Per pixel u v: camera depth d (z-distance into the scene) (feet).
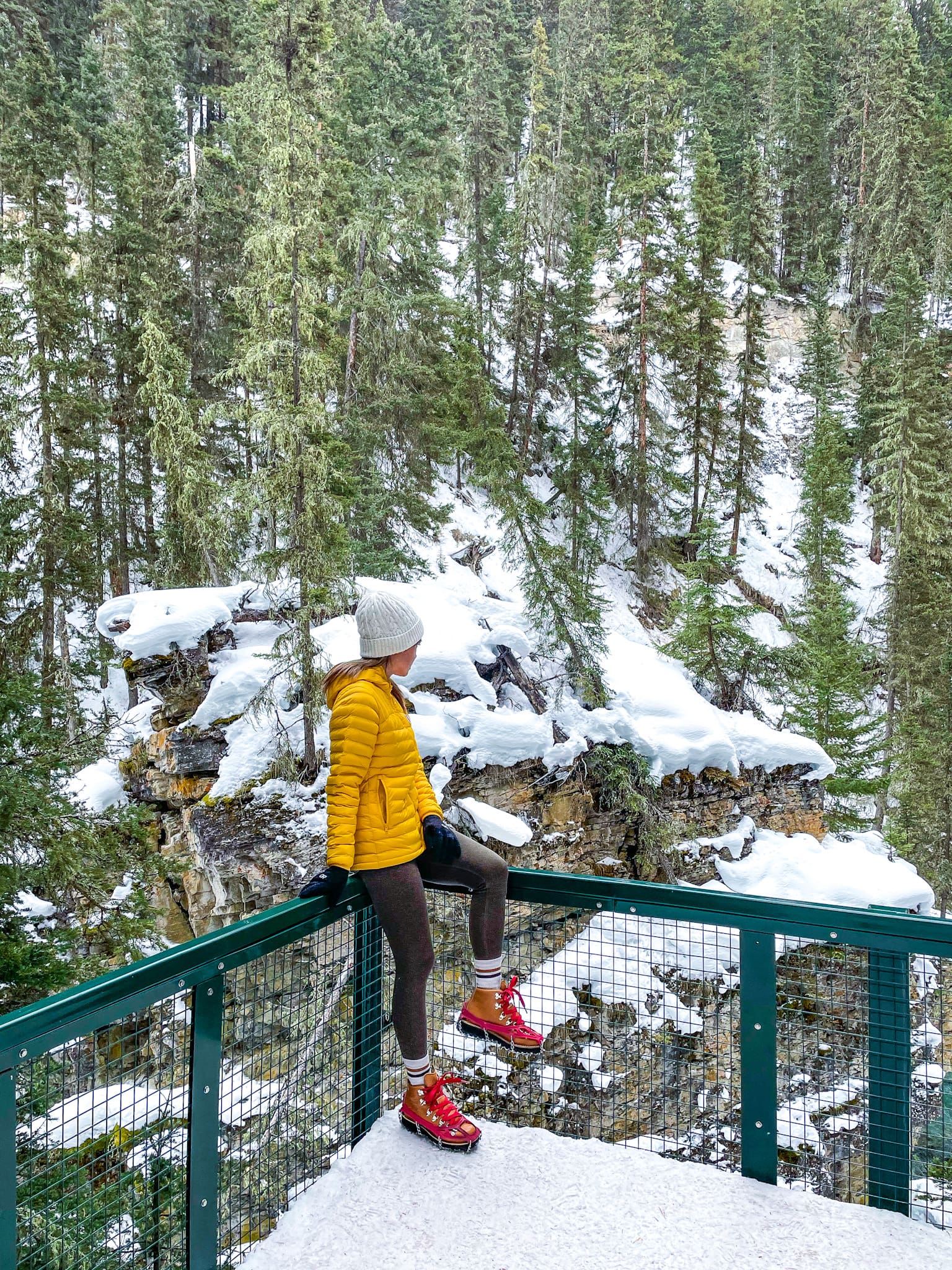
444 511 75.82
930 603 90.89
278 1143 9.00
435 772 37.65
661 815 42.16
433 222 87.86
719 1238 8.58
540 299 106.01
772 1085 9.44
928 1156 8.93
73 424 60.34
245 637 41.81
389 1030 11.14
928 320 122.42
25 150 61.62
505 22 167.63
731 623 58.13
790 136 166.09
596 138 160.86
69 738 33.50
